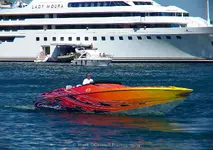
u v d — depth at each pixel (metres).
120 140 81.00
